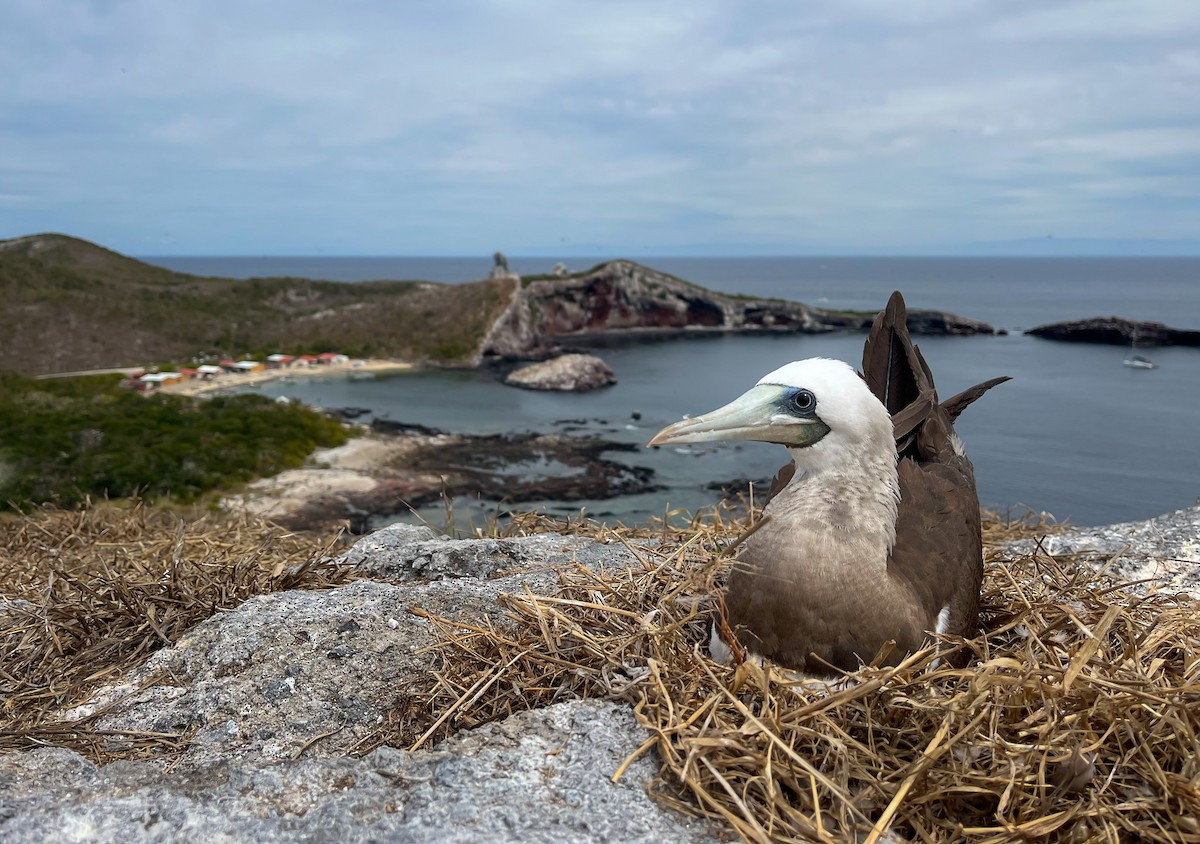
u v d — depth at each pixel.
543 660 0.55
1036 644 0.55
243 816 0.41
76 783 0.45
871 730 0.46
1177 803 0.42
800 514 0.56
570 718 0.49
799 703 0.47
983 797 0.44
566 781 0.43
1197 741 0.43
